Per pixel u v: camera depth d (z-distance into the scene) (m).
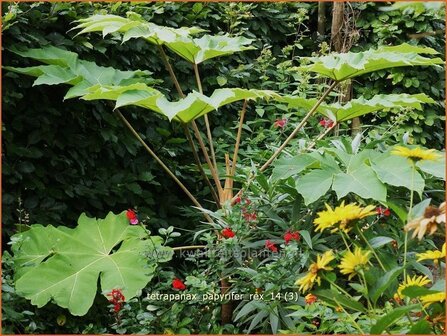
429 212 1.92
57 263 3.54
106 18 3.64
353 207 2.18
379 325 2.07
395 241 3.51
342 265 2.15
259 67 5.20
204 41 4.01
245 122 5.16
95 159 4.09
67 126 3.87
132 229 3.79
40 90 3.73
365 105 3.84
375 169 3.38
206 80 4.79
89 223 3.78
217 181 3.91
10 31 3.60
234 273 3.36
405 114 4.80
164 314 3.23
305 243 3.43
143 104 3.52
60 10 3.88
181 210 4.48
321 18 5.75
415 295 2.02
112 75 3.94
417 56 3.85
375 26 5.51
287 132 5.11
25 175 3.68
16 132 3.72
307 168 3.78
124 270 3.50
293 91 5.50
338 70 3.69
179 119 3.65
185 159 4.66
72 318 3.61
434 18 5.47
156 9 4.46
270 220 3.69
